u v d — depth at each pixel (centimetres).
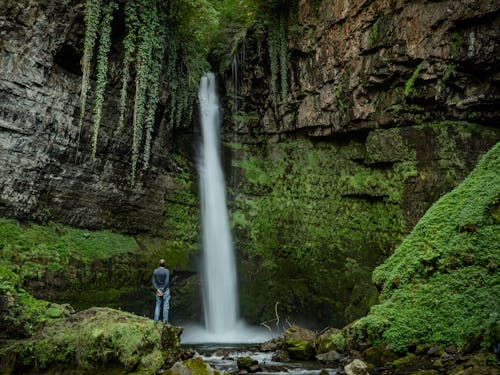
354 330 954
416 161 1549
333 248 1770
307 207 1923
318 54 1873
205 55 2173
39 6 1380
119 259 1572
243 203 2102
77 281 1382
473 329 785
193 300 1780
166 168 1898
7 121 1342
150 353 880
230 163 2156
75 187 1545
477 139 1442
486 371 626
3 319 946
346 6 1722
